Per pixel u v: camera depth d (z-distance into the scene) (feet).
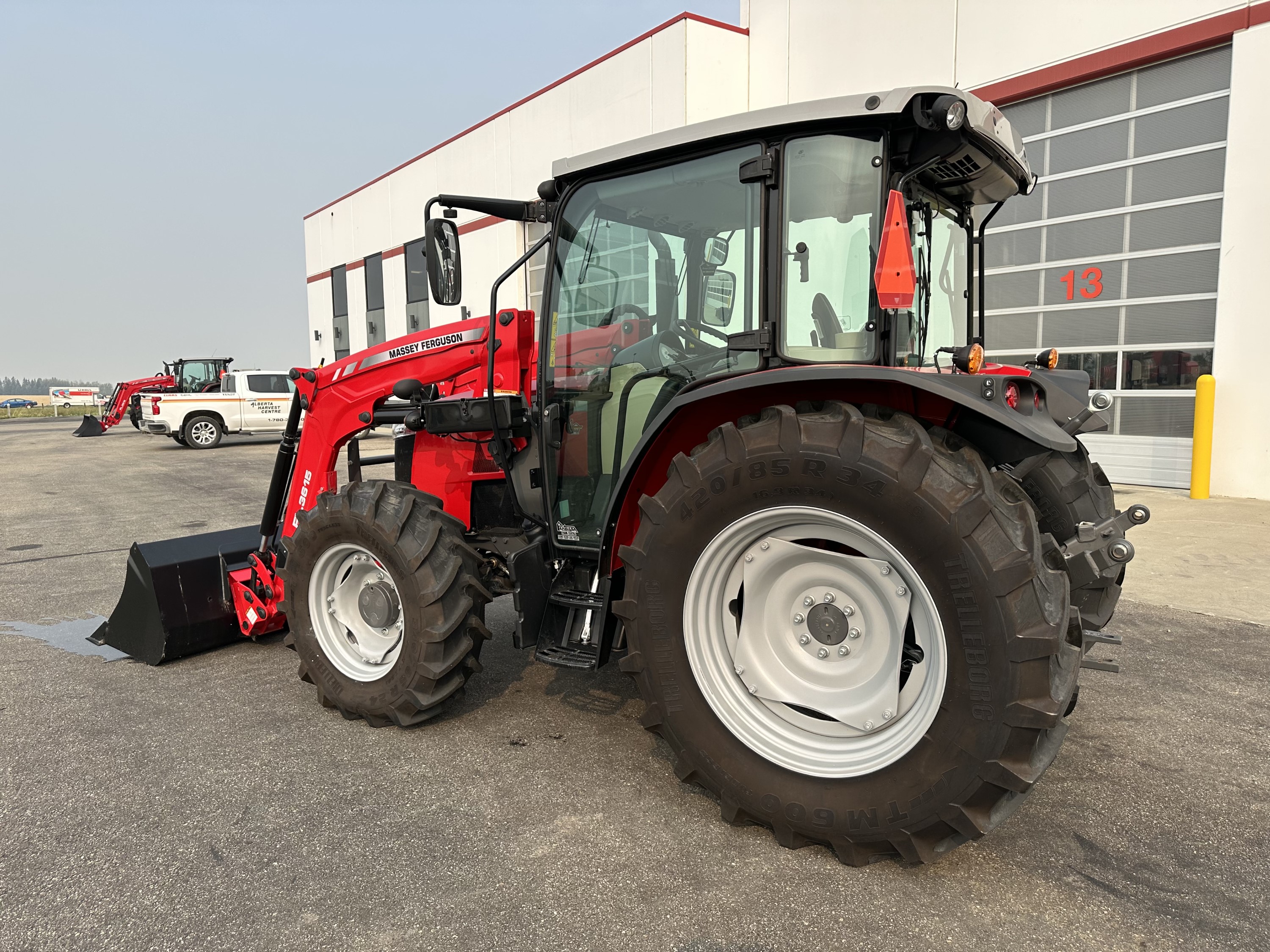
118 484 34.96
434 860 6.61
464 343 10.25
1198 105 23.56
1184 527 19.60
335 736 9.17
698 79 34.99
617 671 11.32
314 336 74.43
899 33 29.91
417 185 55.72
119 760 8.56
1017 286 28.25
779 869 6.47
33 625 13.92
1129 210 25.26
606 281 8.78
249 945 5.60
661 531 7.16
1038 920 5.82
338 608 9.92
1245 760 8.39
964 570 5.84
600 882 6.29
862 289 7.01
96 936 5.70
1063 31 25.64
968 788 5.89
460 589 9.05
